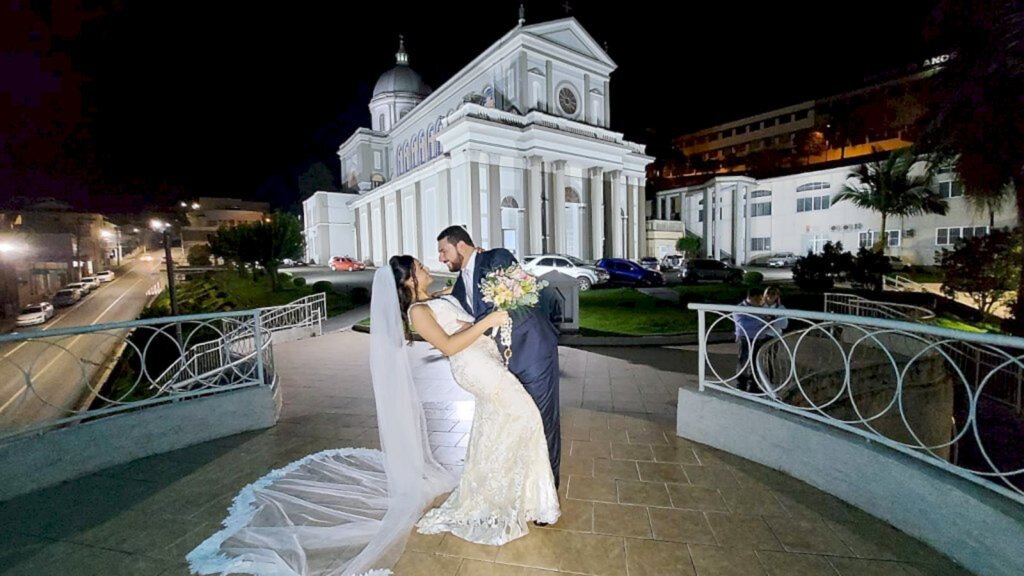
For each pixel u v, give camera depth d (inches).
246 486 135.0
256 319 184.5
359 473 140.5
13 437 134.3
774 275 1115.3
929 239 1114.1
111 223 1918.1
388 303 122.3
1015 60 445.4
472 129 1027.9
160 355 535.8
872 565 98.7
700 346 162.7
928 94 562.6
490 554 103.9
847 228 1274.6
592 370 280.2
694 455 152.4
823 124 1879.9
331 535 110.0
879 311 394.0
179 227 2007.9
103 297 1270.9
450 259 133.0
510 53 1150.3
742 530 111.3
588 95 1258.0
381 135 1766.7
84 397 486.6
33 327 936.9
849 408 216.2
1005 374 319.9
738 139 2199.8
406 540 108.3
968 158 529.0
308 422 191.5
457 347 108.6
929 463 108.1
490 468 113.7
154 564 102.7
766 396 158.6
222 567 99.6
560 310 378.9
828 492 126.6
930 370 239.6
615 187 1249.4
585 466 146.1
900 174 956.0
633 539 108.7
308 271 1384.1
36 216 1422.2
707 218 1507.1
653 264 1185.4
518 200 1114.7
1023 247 497.4
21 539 111.9
